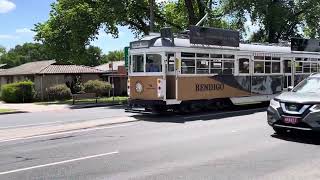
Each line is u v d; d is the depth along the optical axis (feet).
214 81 67.21
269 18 131.95
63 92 135.33
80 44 117.70
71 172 28.50
